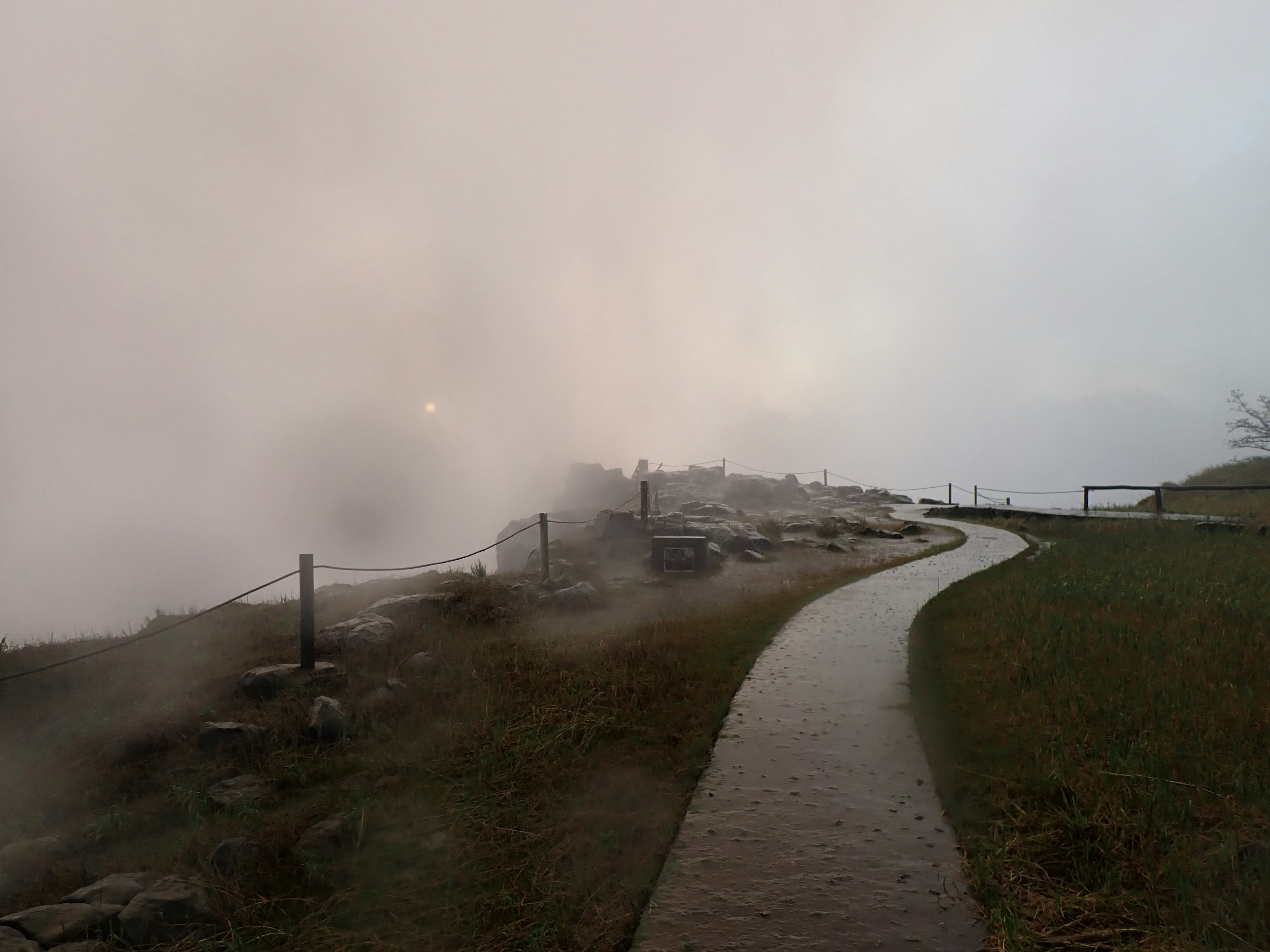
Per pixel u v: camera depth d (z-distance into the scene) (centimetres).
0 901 434
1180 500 2386
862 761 507
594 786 505
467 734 618
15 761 661
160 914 383
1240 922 312
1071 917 328
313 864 427
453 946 349
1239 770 431
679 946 319
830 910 340
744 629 922
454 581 1275
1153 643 696
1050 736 512
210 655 934
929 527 2272
